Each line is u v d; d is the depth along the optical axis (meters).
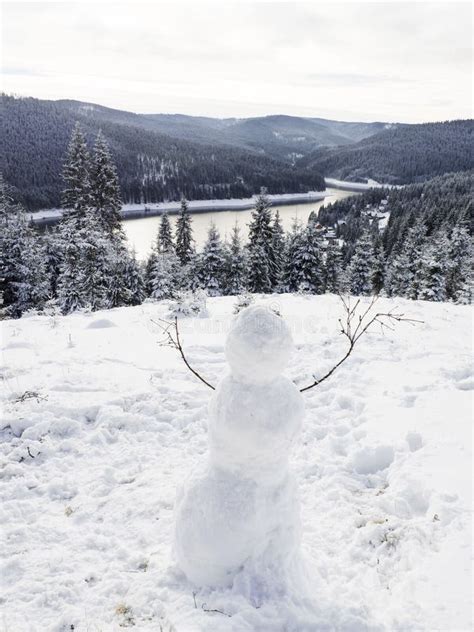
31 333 10.27
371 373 7.50
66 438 5.79
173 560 3.53
